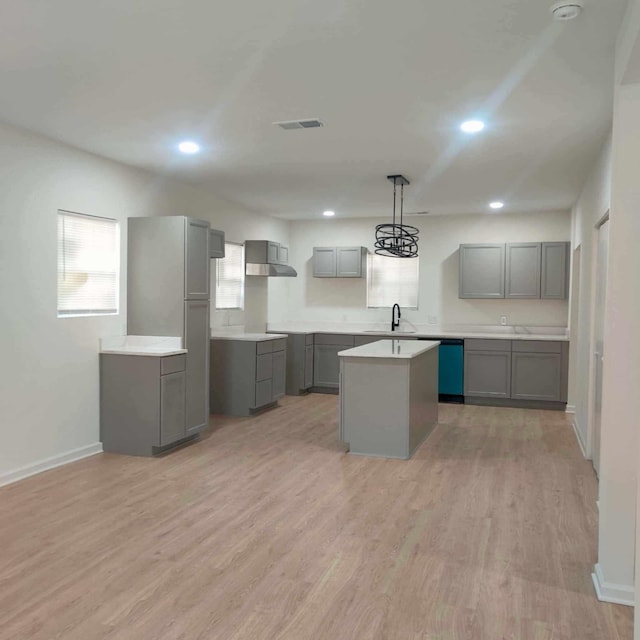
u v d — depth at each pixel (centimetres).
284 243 891
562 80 325
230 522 355
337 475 450
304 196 688
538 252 756
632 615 254
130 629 240
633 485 268
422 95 351
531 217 790
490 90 342
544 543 330
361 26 263
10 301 421
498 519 365
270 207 768
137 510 373
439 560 307
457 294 826
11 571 290
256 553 313
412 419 509
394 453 498
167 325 527
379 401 500
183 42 281
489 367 747
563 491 419
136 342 536
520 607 261
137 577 285
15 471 428
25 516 361
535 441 564
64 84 336
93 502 386
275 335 700
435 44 281
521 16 252
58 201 460
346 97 355
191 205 639
